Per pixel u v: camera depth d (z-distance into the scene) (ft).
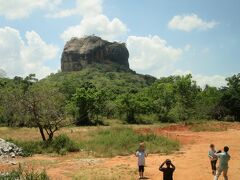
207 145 111.24
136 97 262.88
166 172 47.34
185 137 132.98
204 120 223.10
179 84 224.74
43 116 103.71
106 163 79.15
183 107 224.53
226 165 54.70
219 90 321.52
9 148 89.76
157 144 104.42
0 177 56.65
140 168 62.08
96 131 133.08
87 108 226.38
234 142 119.34
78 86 307.99
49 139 104.37
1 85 256.52
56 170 70.28
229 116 250.37
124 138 108.06
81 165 76.33
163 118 250.37
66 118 112.88
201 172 67.41
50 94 106.32
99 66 640.99
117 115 259.39
